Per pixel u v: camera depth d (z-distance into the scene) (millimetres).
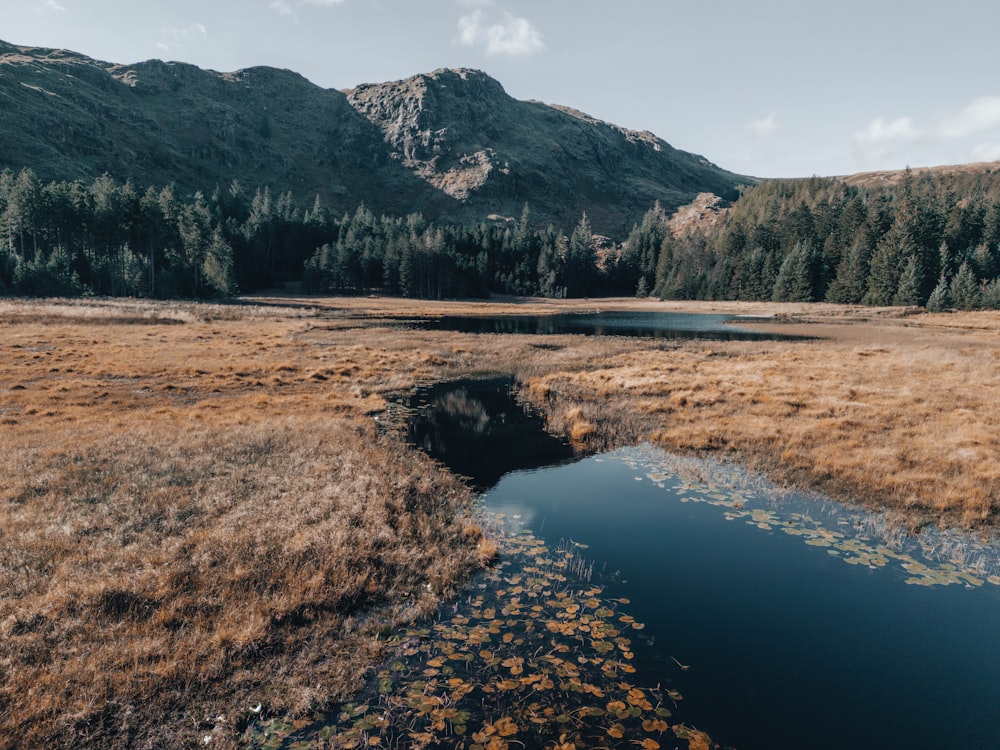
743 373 29062
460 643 7453
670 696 6395
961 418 19359
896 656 7262
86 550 9078
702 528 11609
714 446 17500
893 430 18234
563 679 6652
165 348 35344
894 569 9797
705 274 130375
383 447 16625
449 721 5945
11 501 10906
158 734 5754
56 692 6027
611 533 11305
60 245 87125
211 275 87938
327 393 24297
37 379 24406
